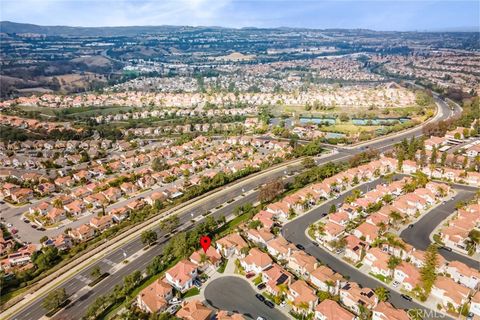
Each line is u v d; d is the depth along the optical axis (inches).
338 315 4539.9
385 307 4603.8
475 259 5831.7
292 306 4916.3
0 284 5551.2
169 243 6274.6
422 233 6589.6
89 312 4724.4
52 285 5629.9
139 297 5017.2
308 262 5600.4
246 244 6205.7
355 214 7150.6
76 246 6737.2
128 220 7682.1
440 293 4955.7
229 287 5324.8
